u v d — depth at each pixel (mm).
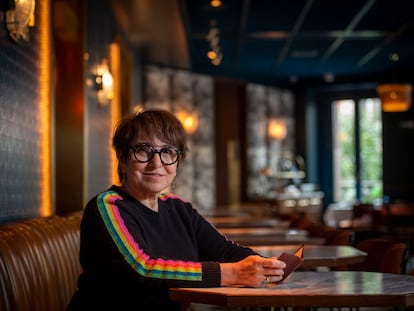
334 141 17469
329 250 4137
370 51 13820
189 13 10492
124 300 2572
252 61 14719
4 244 3158
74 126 6836
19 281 3084
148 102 13531
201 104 14664
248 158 15719
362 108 17203
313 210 16094
